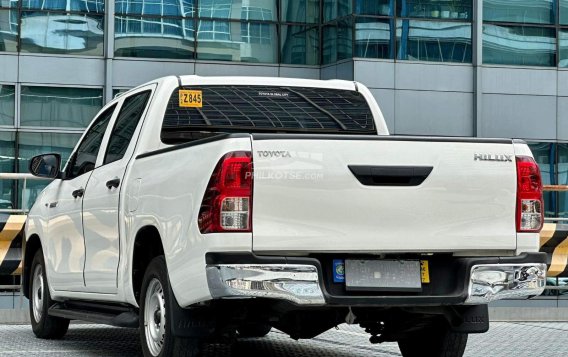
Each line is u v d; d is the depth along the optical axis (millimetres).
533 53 33406
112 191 9117
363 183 7520
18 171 31875
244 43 32938
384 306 7641
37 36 32062
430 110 32406
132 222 8617
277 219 7352
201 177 7445
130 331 12195
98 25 32406
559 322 14156
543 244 15031
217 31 32781
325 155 7457
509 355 10289
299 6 33312
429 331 8930
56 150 32125
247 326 8273
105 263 9258
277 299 7527
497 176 7840
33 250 11703
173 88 9461
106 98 32219
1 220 13539
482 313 8125
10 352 10062
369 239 7531
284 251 7395
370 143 7555
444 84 32531
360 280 7598
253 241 7293
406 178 7617
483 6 33000
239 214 7270
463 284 7742
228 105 9773
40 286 11336
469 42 32812
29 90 32000
